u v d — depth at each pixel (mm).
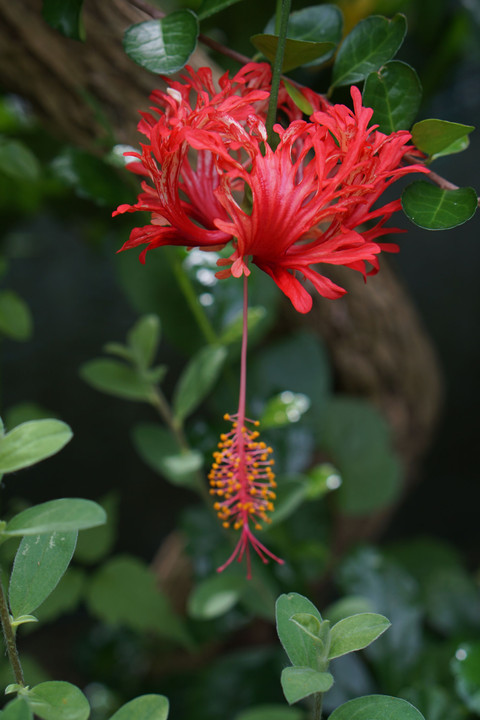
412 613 817
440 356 1883
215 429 755
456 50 955
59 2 534
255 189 464
